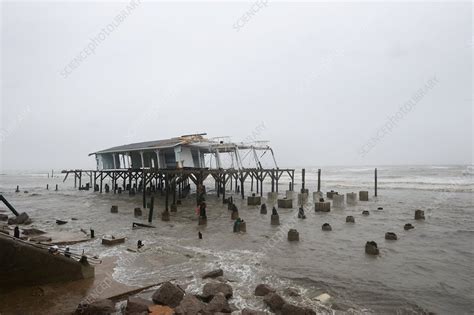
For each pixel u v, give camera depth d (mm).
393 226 21156
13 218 21484
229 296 9320
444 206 31047
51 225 21156
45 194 46469
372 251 14352
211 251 14586
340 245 15984
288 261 13227
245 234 18359
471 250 15125
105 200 37094
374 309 8867
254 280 10984
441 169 104688
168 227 20438
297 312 7953
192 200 35969
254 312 7844
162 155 36969
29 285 9289
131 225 21094
